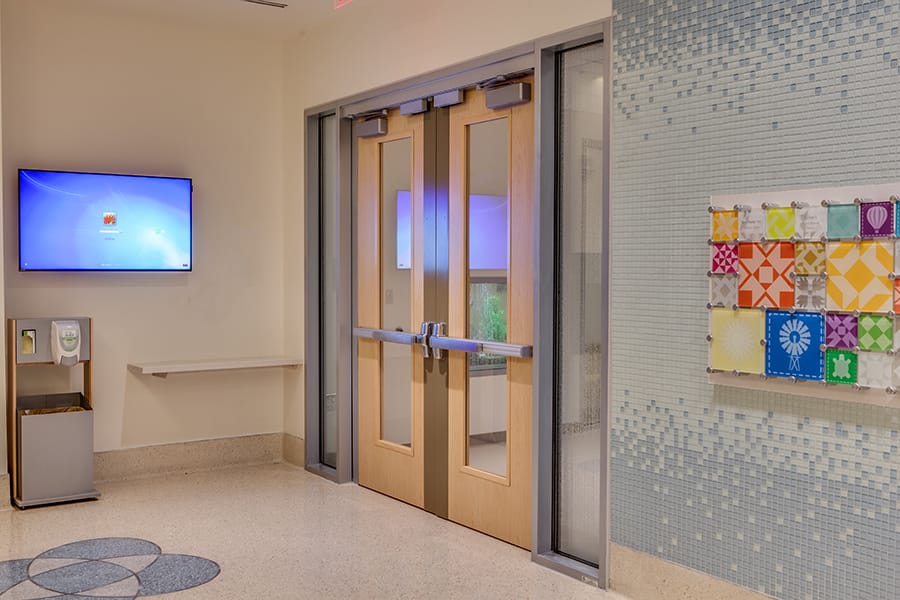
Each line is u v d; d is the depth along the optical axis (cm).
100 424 527
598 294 369
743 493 303
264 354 586
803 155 281
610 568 354
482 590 355
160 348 546
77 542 413
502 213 415
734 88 301
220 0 493
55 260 500
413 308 478
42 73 501
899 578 260
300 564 385
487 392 427
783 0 285
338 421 529
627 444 344
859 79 265
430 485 467
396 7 470
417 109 460
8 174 493
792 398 287
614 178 346
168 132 544
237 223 572
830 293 274
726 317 303
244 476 548
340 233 527
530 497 403
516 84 394
